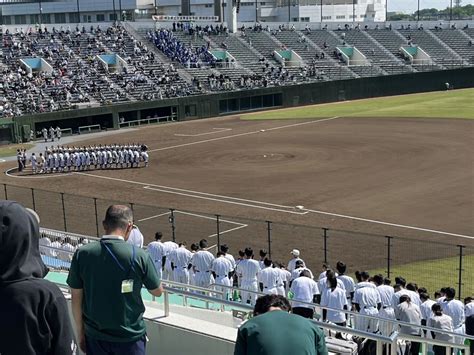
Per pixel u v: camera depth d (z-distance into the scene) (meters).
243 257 21.77
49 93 77.00
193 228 33.88
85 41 92.81
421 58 114.88
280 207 37.84
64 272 17.09
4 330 4.32
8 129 69.31
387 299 17.20
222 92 88.69
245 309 8.61
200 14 165.12
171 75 90.00
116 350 6.37
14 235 4.38
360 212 36.06
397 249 29.19
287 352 4.94
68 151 53.28
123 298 6.29
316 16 180.25
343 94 99.69
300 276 17.05
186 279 22.97
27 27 92.00
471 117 72.94
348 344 9.38
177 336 9.10
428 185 41.91
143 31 101.19
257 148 59.00
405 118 74.94
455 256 27.95
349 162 50.78
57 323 4.46
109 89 82.25
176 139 67.69
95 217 37.09
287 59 107.31
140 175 49.50
